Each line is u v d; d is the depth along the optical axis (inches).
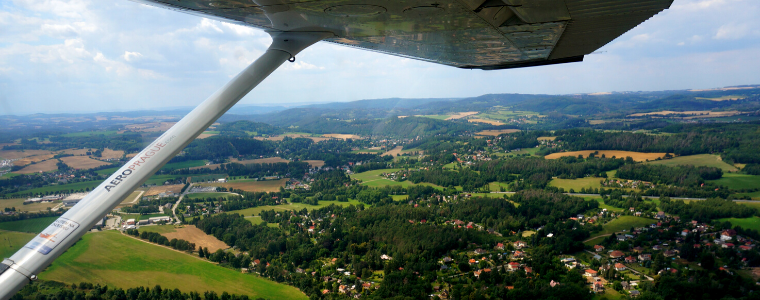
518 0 206.2
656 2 212.8
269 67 241.0
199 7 200.5
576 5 214.8
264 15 211.8
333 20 227.1
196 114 214.4
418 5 200.8
